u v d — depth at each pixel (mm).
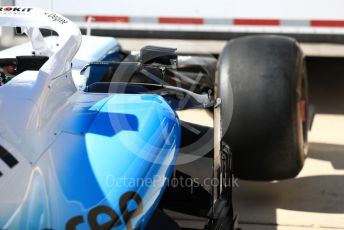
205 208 6254
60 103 4379
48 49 6012
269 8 9797
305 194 8234
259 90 7211
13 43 8500
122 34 10016
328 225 7418
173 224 5320
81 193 3701
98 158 3943
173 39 9977
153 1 9867
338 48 9891
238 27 9906
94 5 9914
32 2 7402
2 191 3613
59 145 3998
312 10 9766
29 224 3510
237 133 7281
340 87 12539
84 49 7320
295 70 7414
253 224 7441
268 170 7434
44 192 3668
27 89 4125
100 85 5754
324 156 9406
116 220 3600
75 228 3494
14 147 3820
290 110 7250
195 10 9875
